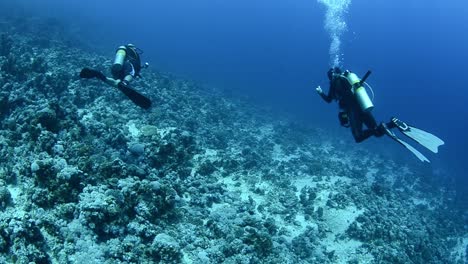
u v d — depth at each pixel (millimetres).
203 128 20484
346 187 18609
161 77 28625
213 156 17688
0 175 10062
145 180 10781
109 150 12555
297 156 23203
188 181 14125
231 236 11117
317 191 17641
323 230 14992
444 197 27016
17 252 7316
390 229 15836
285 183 17438
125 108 18594
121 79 8156
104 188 9922
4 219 8070
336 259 13844
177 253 9211
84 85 19250
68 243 8406
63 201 9352
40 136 10891
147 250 8938
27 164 10023
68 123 12328
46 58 22094
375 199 18594
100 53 36719
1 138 11438
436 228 21062
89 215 8859
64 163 9977
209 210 13102
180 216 11578
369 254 14469
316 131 34094
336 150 29484
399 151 38031
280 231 14000
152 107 19406
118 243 8844
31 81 16297
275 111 39375
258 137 25328
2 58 17578
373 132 6676
